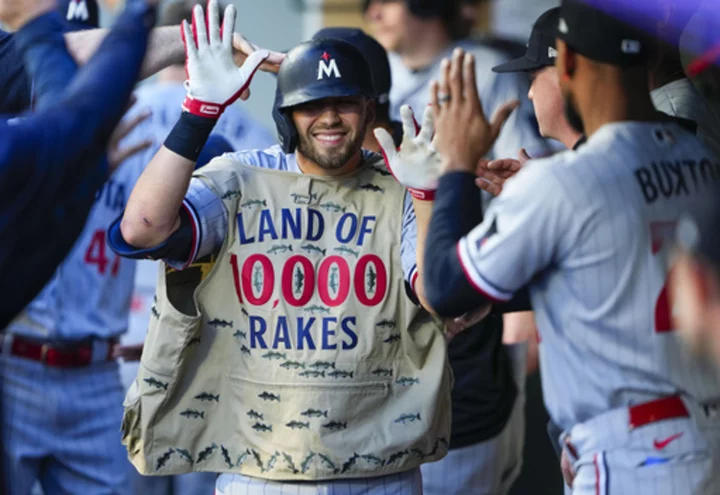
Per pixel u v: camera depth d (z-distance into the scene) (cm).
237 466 1338
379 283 1316
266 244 1317
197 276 1341
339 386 1308
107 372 1869
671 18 1325
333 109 1289
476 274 1066
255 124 2002
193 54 1258
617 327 1080
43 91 1146
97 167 1134
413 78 2069
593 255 1064
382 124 1652
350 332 1309
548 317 1113
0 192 1096
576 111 1122
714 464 1098
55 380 1830
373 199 1328
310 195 1323
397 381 1330
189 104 1251
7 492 1858
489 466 1641
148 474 1345
